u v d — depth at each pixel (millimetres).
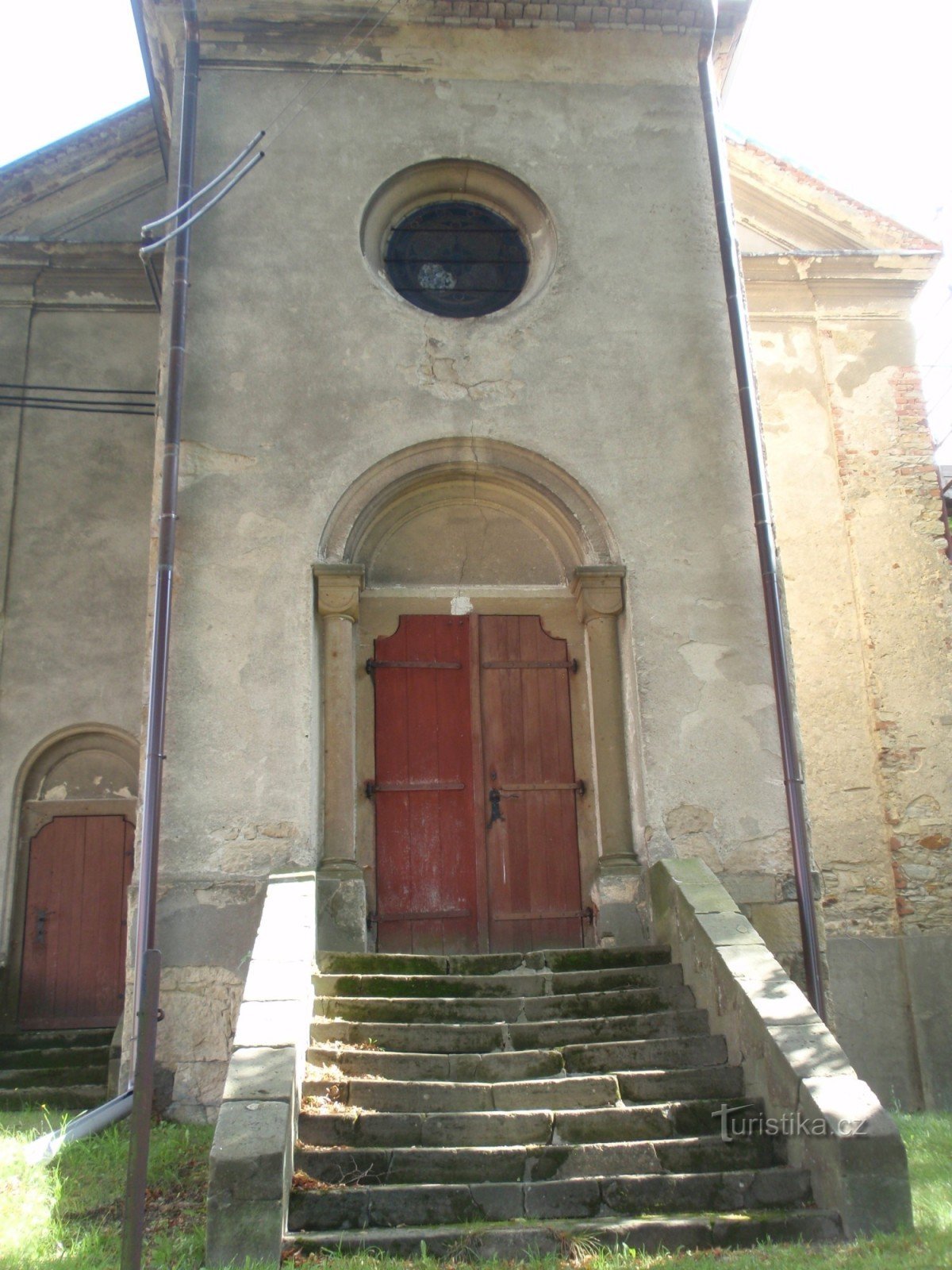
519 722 9148
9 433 11930
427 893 8727
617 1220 5223
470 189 10250
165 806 8078
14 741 11125
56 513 11773
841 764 11555
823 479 12391
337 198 9766
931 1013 10789
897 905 11125
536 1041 6703
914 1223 5125
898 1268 4473
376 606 9250
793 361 12766
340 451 9078
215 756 8227
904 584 12086
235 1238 4922
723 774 8578
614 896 8359
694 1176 5461
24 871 11000
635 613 8906
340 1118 5801
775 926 8250
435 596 9336
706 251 10000
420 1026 6684
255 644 8500
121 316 12469
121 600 11586
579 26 10469
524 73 10375
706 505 9227
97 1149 6492
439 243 10242
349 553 8906
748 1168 5668
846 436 12523
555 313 9664
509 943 8648
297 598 8656
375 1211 5273
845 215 13391
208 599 8555
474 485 9398
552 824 8961
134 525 11828
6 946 10734
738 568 9078
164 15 10008
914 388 12742
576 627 9383
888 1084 10586
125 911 10977
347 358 9312
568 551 9398
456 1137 5809
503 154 10102
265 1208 4996
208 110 9844
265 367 9195
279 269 9477
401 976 7199
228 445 8953
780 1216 5207
